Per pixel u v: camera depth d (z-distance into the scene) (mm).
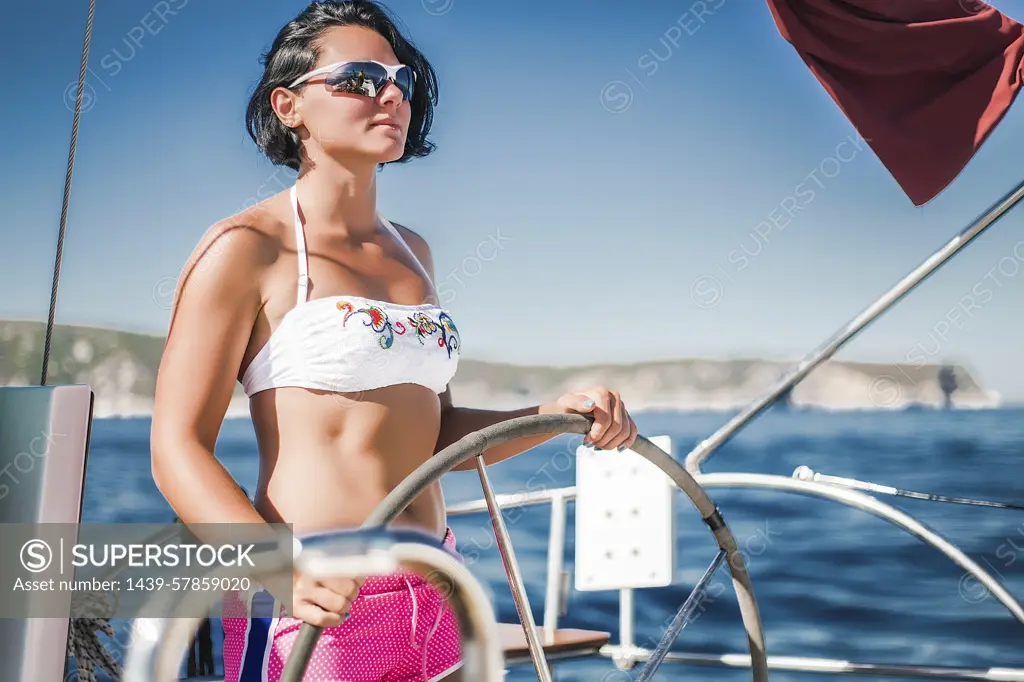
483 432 1734
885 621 11578
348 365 1956
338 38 2105
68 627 1716
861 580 13906
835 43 3439
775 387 2961
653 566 3100
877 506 2848
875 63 3410
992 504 2719
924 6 3369
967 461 31156
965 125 3400
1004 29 3359
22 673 1685
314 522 1901
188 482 1772
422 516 2051
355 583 1549
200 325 1893
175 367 1875
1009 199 2686
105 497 28609
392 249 2217
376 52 2119
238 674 1869
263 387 1972
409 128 2457
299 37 2123
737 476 3021
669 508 3107
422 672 1913
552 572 3229
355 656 1878
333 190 2098
